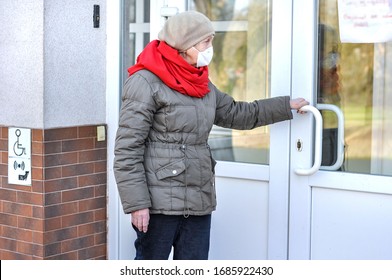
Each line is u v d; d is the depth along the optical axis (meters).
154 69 3.85
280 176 4.44
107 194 5.05
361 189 4.20
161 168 3.87
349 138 4.27
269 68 4.49
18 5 4.73
